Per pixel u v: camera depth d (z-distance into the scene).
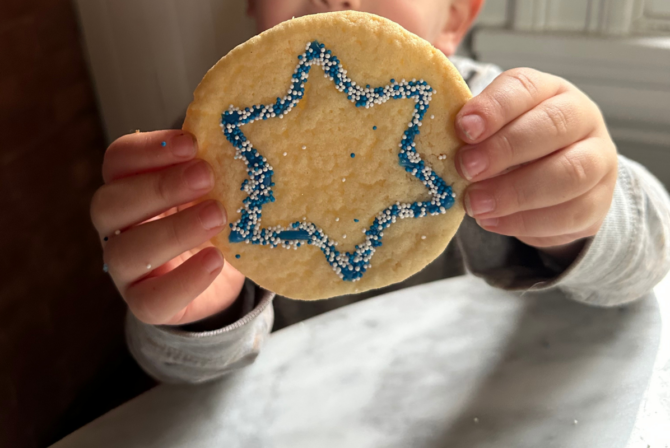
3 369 0.31
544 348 0.22
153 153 0.18
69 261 0.36
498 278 0.25
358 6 0.25
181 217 0.18
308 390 0.21
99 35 0.35
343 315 0.25
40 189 0.33
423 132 0.18
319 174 0.18
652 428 0.19
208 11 0.34
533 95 0.19
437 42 0.31
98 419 0.21
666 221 0.25
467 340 0.23
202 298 0.23
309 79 0.18
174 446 0.20
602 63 0.34
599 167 0.19
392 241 0.19
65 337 0.36
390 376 0.22
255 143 0.18
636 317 0.23
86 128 0.37
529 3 0.34
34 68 0.32
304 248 0.19
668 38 0.33
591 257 0.22
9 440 0.31
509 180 0.18
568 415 0.19
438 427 0.19
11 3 0.30
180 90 0.36
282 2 0.25
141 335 0.23
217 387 0.22
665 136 0.34
